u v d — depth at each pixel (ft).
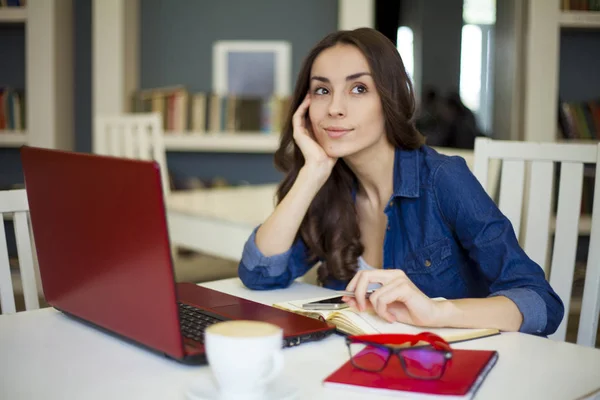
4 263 4.80
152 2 15.85
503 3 12.03
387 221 4.97
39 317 3.93
